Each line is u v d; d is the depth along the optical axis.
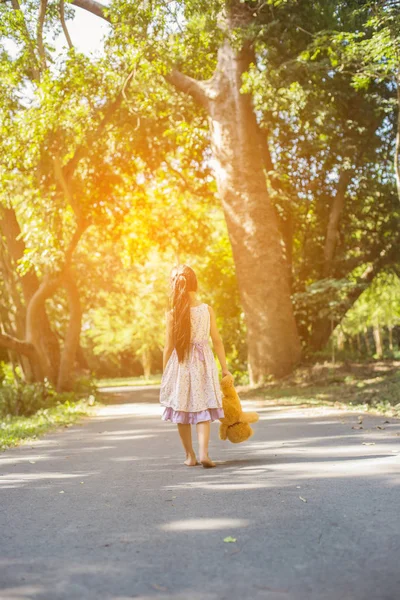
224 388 6.43
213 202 30.12
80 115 21.30
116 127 24.25
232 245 22.61
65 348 26.66
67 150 22.62
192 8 17.53
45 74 19.72
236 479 5.15
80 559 3.10
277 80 19.62
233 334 29.80
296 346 22.16
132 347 66.44
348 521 3.61
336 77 20.83
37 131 20.08
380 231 26.23
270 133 25.14
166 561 3.01
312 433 8.30
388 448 6.41
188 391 6.03
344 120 23.19
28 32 20.20
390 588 2.57
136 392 32.84
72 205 23.03
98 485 5.22
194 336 6.11
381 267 26.62
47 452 7.89
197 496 4.54
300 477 5.07
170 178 29.94
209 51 22.06
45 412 15.01
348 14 17.12
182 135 26.12
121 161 26.69
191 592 2.61
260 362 22.00
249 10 20.44
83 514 4.12
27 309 24.39
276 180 24.83
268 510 3.99
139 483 5.23
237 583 2.69
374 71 14.48
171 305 6.20
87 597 2.59
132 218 30.69
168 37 19.16
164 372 6.22
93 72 20.34
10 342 23.50
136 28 18.44
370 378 18.05
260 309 22.02
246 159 22.34
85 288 40.34
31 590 2.69
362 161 24.12
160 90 23.73
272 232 22.36
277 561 2.95
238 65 22.50
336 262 25.44
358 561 2.90
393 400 11.95
